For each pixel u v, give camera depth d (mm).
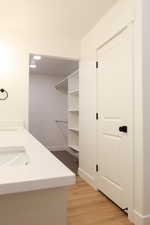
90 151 2717
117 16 2035
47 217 606
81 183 2738
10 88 2693
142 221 1606
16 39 2723
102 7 2107
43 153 972
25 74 2762
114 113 2119
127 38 1872
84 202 2109
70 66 4555
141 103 1651
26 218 584
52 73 5402
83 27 2619
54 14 2246
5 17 2311
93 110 2635
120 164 1978
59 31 2740
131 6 1791
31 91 5449
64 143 5758
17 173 628
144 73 1651
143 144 1637
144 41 1653
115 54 2105
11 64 2697
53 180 585
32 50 2801
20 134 1919
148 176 1647
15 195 571
